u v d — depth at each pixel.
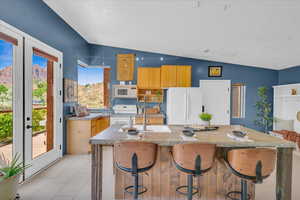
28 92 2.55
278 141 1.72
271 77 5.24
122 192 2.02
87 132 3.81
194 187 1.99
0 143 2.11
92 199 1.82
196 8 2.59
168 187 2.01
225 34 3.31
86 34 4.35
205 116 2.42
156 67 5.11
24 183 2.44
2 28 2.08
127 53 5.11
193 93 4.39
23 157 2.46
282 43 3.34
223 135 1.97
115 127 2.41
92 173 1.82
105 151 3.99
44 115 3.03
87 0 2.78
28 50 2.54
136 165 1.59
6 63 2.18
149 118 4.48
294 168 3.05
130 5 2.80
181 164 1.61
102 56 5.08
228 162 1.69
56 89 3.34
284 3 2.19
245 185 1.69
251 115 5.24
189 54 4.88
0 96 2.11
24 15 2.45
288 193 1.77
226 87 5.21
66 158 3.50
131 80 5.03
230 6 2.39
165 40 4.11
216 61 5.19
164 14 2.95
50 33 3.12
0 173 1.92
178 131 2.17
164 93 5.15
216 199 2.02
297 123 4.59
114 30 3.89
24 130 2.47
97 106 5.11
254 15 2.54
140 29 3.69
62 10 3.20
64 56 3.65
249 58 4.52
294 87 4.66
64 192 2.23
